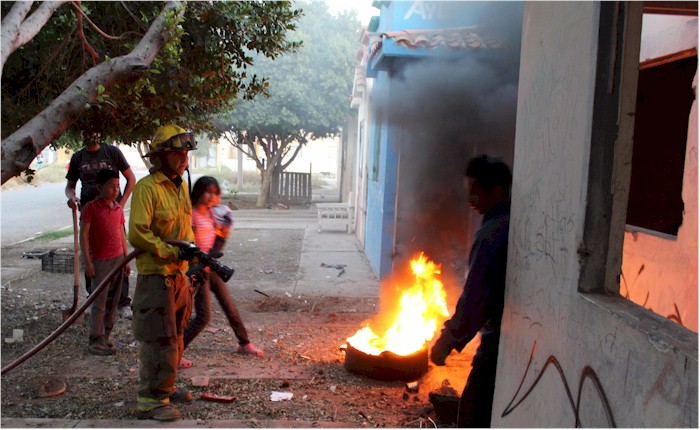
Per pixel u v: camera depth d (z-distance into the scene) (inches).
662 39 175.2
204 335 225.6
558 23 98.0
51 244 448.5
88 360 195.6
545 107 103.0
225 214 199.8
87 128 219.5
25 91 201.9
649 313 74.4
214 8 195.3
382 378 178.9
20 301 273.7
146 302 148.5
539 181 104.7
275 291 307.4
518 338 113.6
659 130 176.7
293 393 169.5
